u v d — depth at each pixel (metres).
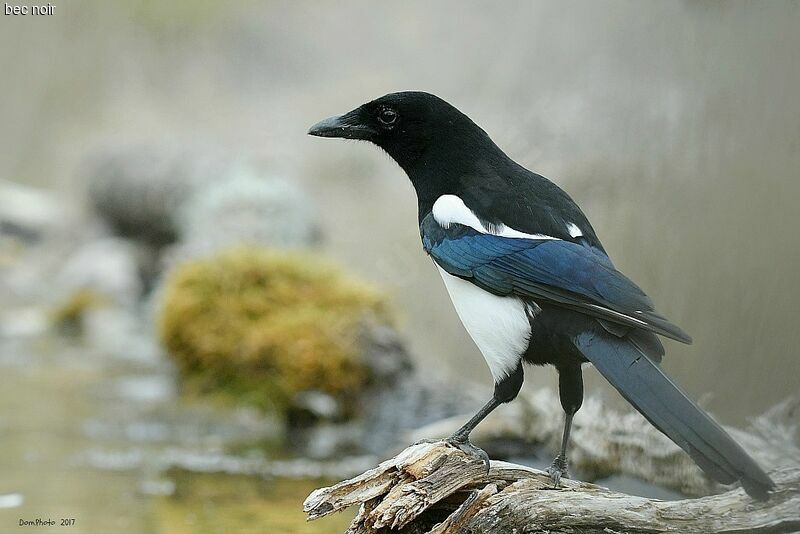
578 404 7.20
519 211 7.36
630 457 9.28
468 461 6.84
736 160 11.85
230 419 12.55
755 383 10.41
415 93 8.03
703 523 6.37
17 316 18.08
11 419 12.43
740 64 12.57
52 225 21.56
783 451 8.23
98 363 15.27
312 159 22.69
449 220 7.54
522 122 15.29
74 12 28.42
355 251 17.59
